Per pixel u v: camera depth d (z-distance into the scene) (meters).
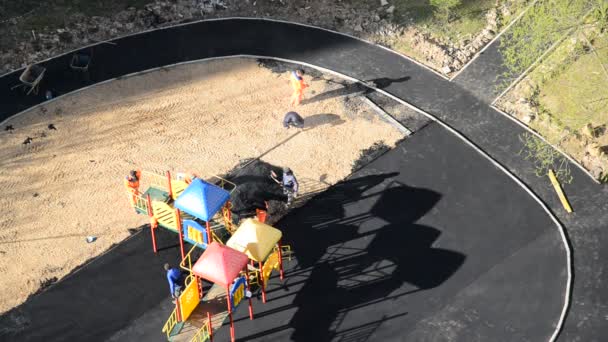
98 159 41.78
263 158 41.94
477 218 38.88
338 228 38.44
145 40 48.91
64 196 39.91
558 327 34.41
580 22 43.28
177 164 41.56
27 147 42.31
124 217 38.97
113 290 35.97
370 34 49.28
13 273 36.44
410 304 35.31
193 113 44.44
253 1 51.09
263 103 45.12
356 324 34.59
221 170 41.25
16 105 44.72
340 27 49.84
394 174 41.03
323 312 35.06
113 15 50.25
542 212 39.12
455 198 39.81
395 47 48.50
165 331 34.38
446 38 49.00
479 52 47.75
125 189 40.31
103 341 34.06
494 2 50.72
